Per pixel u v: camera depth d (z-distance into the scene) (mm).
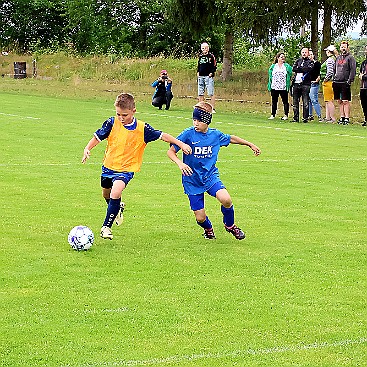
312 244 13508
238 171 21797
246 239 13797
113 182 13422
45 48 91688
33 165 21859
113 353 8398
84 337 8852
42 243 13125
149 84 64375
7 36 98312
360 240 13891
